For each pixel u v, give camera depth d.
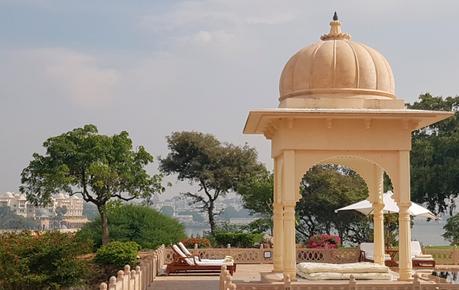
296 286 14.65
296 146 17.53
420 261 25.94
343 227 45.66
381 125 17.72
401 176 17.64
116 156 41.69
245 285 14.61
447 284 14.86
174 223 40.00
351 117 17.27
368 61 18.12
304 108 17.50
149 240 37.59
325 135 17.61
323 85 17.88
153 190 42.56
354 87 17.84
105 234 38.72
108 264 27.55
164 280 22.77
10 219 122.38
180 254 24.55
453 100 45.19
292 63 18.59
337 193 44.25
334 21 19.20
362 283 15.38
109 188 40.84
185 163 53.19
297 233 46.94
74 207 134.00
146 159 42.41
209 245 34.12
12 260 23.56
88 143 41.44
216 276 24.17
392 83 18.55
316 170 45.56
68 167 40.75
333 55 17.98
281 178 18.86
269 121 18.41
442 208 45.28
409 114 17.25
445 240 47.38
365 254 27.36
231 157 52.50
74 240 26.06
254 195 44.41
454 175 42.31
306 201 44.72
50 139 41.50
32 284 24.17
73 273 25.00
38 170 41.12
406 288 14.98
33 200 41.69
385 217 30.94
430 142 44.22
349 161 21.61
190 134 53.16
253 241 34.94
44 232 27.64
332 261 28.27
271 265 28.16
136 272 17.25
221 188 52.00
